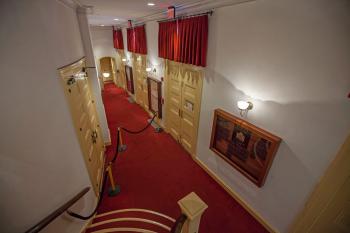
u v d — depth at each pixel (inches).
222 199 138.1
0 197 65.0
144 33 234.5
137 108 327.3
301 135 84.9
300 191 91.4
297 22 76.0
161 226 114.5
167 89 207.9
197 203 61.1
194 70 149.6
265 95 97.1
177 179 157.2
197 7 127.1
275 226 110.3
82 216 103.3
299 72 79.9
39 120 75.3
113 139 221.9
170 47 171.3
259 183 110.8
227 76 118.7
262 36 91.5
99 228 111.9
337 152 73.1
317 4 68.4
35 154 74.5
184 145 201.2
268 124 99.5
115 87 470.3
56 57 86.7
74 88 107.0
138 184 150.8
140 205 130.8
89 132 132.9
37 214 77.9
